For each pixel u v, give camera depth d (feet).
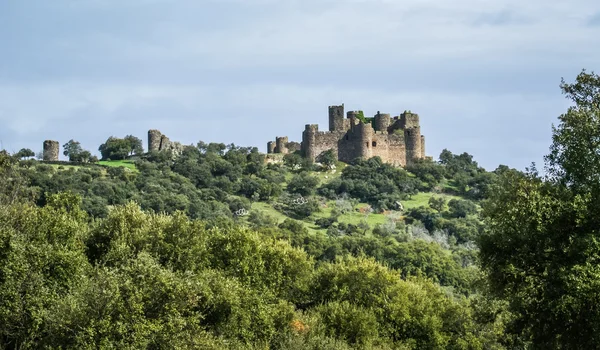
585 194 187.21
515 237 195.62
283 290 338.13
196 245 296.10
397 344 316.81
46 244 241.55
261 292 303.68
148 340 207.62
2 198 319.06
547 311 191.62
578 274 177.99
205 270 280.31
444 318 334.85
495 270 203.10
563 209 189.67
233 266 307.58
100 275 217.36
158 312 219.61
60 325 201.16
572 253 184.24
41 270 230.07
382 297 342.44
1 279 217.36
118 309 206.90
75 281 232.12
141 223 301.02
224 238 319.88
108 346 199.72
